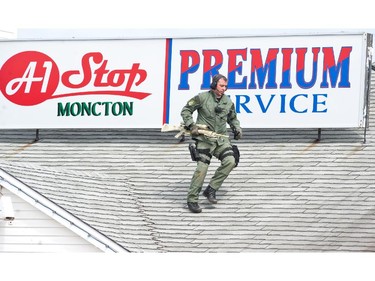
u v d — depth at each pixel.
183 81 29.22
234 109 26.06
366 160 27.44
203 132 25.66
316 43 28.61
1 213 23.47
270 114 28.69
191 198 25.80
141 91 29.44
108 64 29.67
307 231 24.84
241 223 25.30
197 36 29.16
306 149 28.02
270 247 24.33
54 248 23.73
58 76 29.92
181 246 24.41
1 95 30.14
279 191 26.38
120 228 24.48
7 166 24.61
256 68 28.84
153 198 26.38
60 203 24.22
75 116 29.75
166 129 25.84
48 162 28.62
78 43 29.88
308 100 28.56
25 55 30.11
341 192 26.17
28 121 29.94
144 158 28.31
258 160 27.62
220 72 29.00
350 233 24.61
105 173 27.77
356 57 28.44
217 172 25.95
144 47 29.48
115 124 29.53
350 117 28.34
